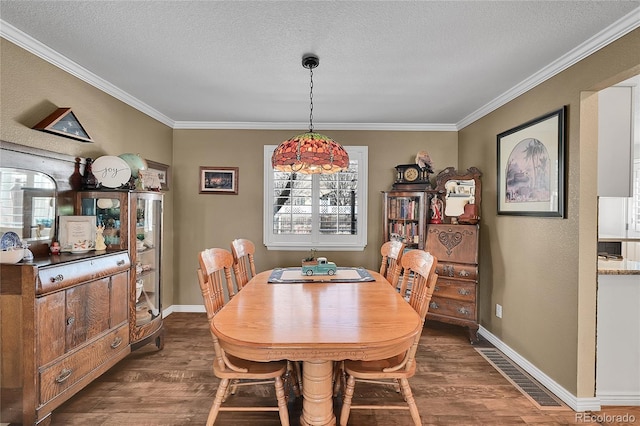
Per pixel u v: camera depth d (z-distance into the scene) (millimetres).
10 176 1953
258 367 1742
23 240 2037
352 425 1930
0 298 1709
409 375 1686
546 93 2420
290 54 2219
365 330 1500
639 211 4637
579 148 2102
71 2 1669
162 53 2219
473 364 2695
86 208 2504
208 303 1709
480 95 2975
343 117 3686
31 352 1697
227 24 1864
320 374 1647
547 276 2391
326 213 3984
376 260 3996
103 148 2758
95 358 2135
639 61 1710
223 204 3973
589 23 1812
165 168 3758
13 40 1940
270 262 3988
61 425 1900
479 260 3418
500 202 3006
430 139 3977
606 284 2166
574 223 2141
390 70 2459
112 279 2309
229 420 1975
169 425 1917
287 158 1973
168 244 3857
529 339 2584
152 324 2762
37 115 2125
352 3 1667
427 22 1824
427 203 3537
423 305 1729
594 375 2104
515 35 1950
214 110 3471
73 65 2359
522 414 2047
